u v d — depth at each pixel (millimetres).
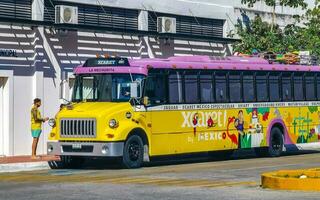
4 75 28750
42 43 30031
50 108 30391
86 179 21406
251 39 38375
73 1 31094
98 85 25984
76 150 25094
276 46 39062
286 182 17938
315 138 33000
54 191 18375
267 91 30797
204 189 18328
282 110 31422
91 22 32062
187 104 27344
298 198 16312
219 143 28562
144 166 26406
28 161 26500
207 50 37500
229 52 38469
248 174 22297
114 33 32344
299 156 31391
